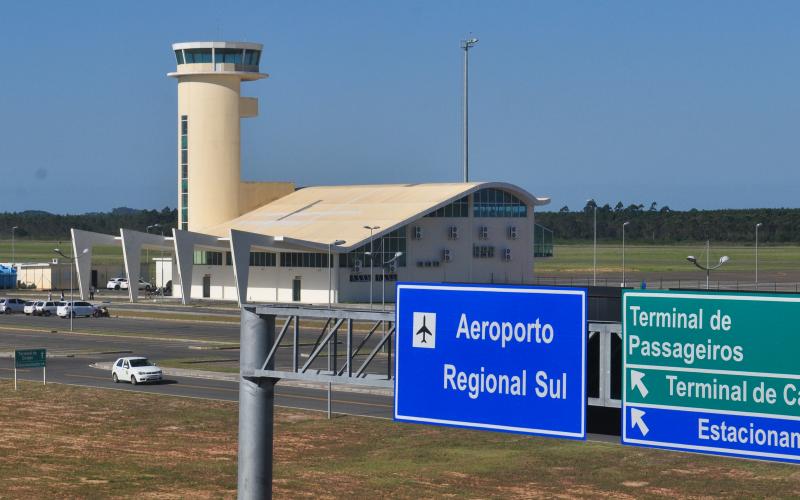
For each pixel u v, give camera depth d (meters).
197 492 48.28
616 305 27.11
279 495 47.22
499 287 27.20
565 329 26.38
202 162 170.38
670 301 24.91
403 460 54.44
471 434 60.19
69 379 81.94
